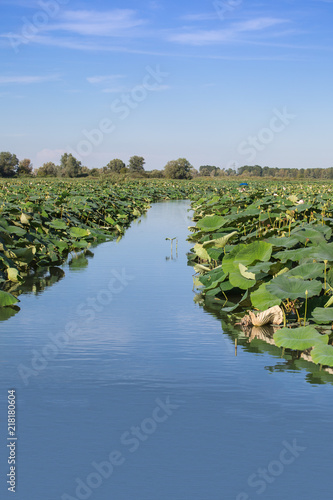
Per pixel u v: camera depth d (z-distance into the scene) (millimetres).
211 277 9781
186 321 7848
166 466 3846
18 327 7465
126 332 7230
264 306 7559
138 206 34438
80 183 52062
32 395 5070
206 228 12883
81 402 4910
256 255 9133
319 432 4309
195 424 4457
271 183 69062
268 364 5953
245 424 4449
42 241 13648
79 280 11055
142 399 4965
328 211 15320
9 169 111125
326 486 3604
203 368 5809
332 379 5480
